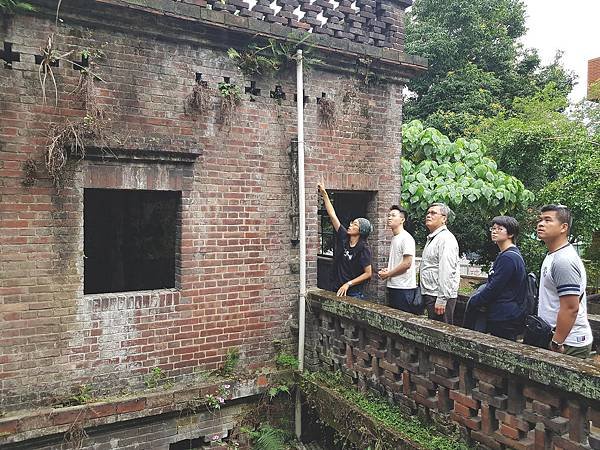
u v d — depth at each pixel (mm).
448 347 4094
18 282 4566
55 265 4734
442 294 5266
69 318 4824
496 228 4633
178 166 5336
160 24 5066
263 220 5902
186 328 5469
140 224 7684
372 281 6793
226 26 5324
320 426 6039
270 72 5852
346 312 5410
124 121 5020
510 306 4414
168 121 5262
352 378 5461
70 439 4715
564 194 10094
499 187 8258
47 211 4684
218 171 5586
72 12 4680
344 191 6684
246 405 5816
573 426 3242
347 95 6383
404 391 4723
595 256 13023
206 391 5457
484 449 3908
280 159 5984
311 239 6250
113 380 5078
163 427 5309
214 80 5523
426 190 7875
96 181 4902
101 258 8102
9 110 4492
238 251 5754
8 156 4500
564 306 3791
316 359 6039
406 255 5754
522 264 4410
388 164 6773
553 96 20188
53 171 4602
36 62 4602
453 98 19391
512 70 22156
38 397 4695
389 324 4777
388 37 6570
